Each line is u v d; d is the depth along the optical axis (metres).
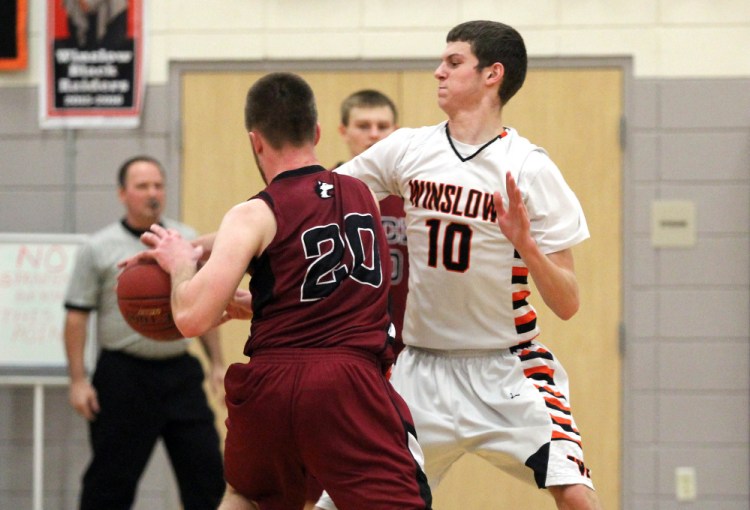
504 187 7.02
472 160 7.12
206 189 12.90
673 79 12.55
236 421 6.45
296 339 6.36
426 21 12.70
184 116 12.90
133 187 10.93
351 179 6.82
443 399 7.24
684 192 12.56
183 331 6.24
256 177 12.89
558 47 12.60
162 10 12.88
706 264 12.55
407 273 8.82
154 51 12.90
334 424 6.24
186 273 6.60
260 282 6.48
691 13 12.52
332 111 12.80
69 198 12.94
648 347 12.60
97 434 10.91
